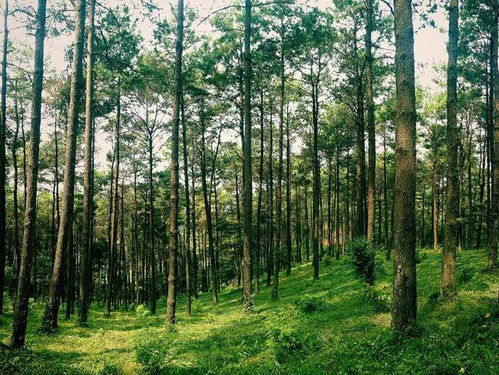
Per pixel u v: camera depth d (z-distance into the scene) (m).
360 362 6.61
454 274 10.05
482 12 17.23
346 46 21.53
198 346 10.00
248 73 17.38
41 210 44.03
